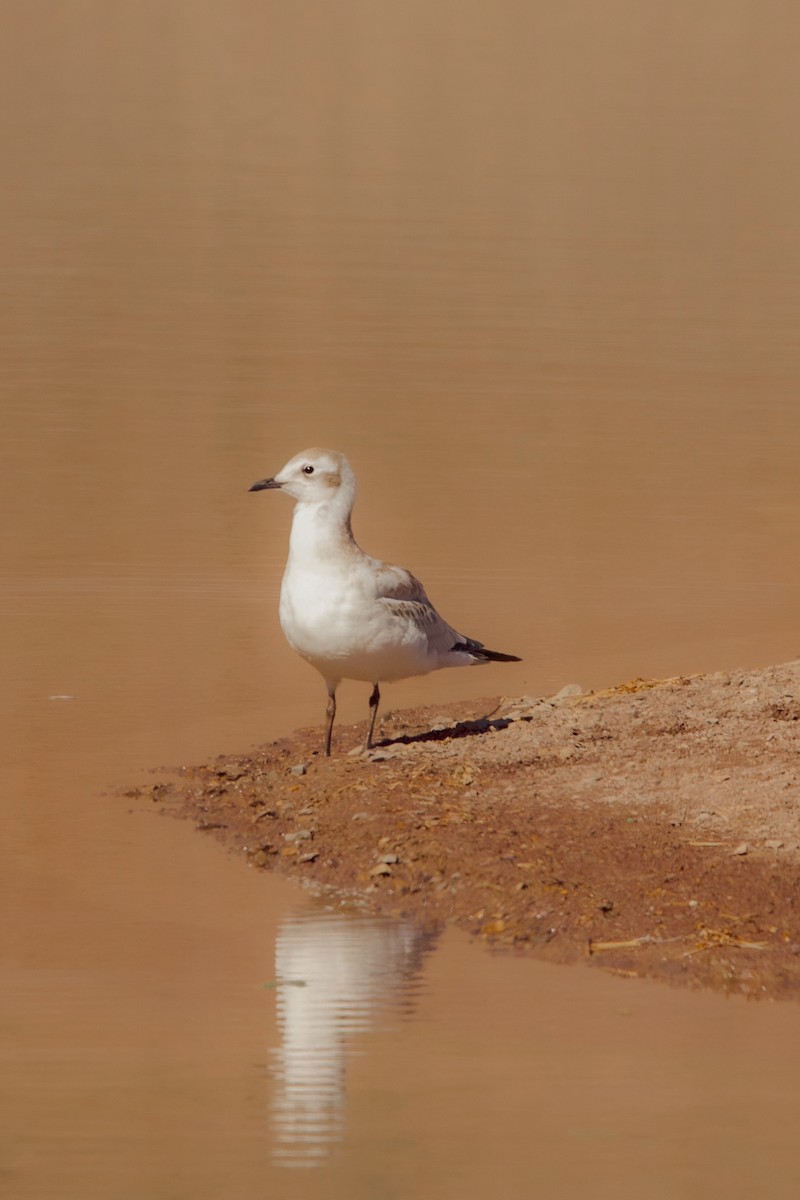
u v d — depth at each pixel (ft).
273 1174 24.16
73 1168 24.32
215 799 40.70
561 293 116.47
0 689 49.03
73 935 32.91
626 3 291.17
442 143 179.42
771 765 40.11
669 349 103.14
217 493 72.59
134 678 50.34
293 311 108.78
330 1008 29.76
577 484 75.56
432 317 108.37
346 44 251.19
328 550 41.06
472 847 36.27
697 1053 28.22
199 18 266.98
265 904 34.68
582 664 52.26
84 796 40.86
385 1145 25.11
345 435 82.23
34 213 136.87
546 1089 26.84
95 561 62.44
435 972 31.45
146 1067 27.50
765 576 62.95
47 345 98.68
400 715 47.21
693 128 192.95
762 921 33.01
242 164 163.53
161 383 91.35
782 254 132.77
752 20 279.90
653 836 36.60
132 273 117.91
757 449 82.64
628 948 32.30
